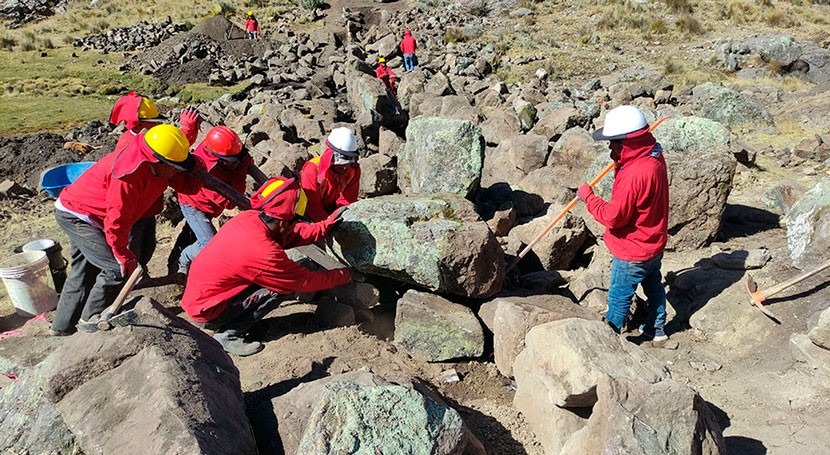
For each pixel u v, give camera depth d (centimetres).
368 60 2156
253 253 456
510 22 2612
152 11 3061
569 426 409
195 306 480
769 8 2533
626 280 496
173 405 320
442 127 685
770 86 1650
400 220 508
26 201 966
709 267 608
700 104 1271
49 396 354
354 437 313
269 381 445
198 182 527
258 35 2519
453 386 489
